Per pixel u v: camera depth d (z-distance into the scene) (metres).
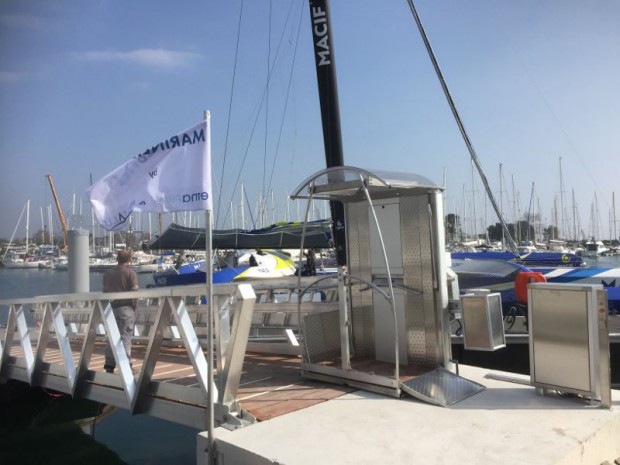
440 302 5.30
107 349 6.36
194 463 5.95
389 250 5.64
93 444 6.61
